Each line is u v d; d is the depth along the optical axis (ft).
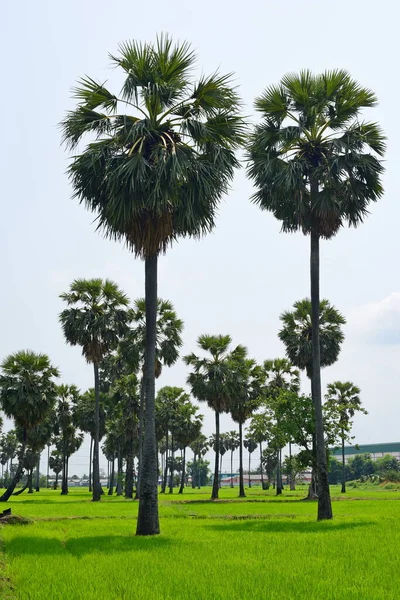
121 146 73.05
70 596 33.53
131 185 65.46
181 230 74.49
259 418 162.50
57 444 299.17
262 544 59.00
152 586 36.99
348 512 107.34
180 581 38.78
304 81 91.76
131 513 112.78
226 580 39.14
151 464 71.61
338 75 90.84
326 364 175.11
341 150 88.38
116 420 242.17
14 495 245.24
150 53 71.87
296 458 153.99
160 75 72.79
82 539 64.49
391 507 123.34
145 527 70.08
